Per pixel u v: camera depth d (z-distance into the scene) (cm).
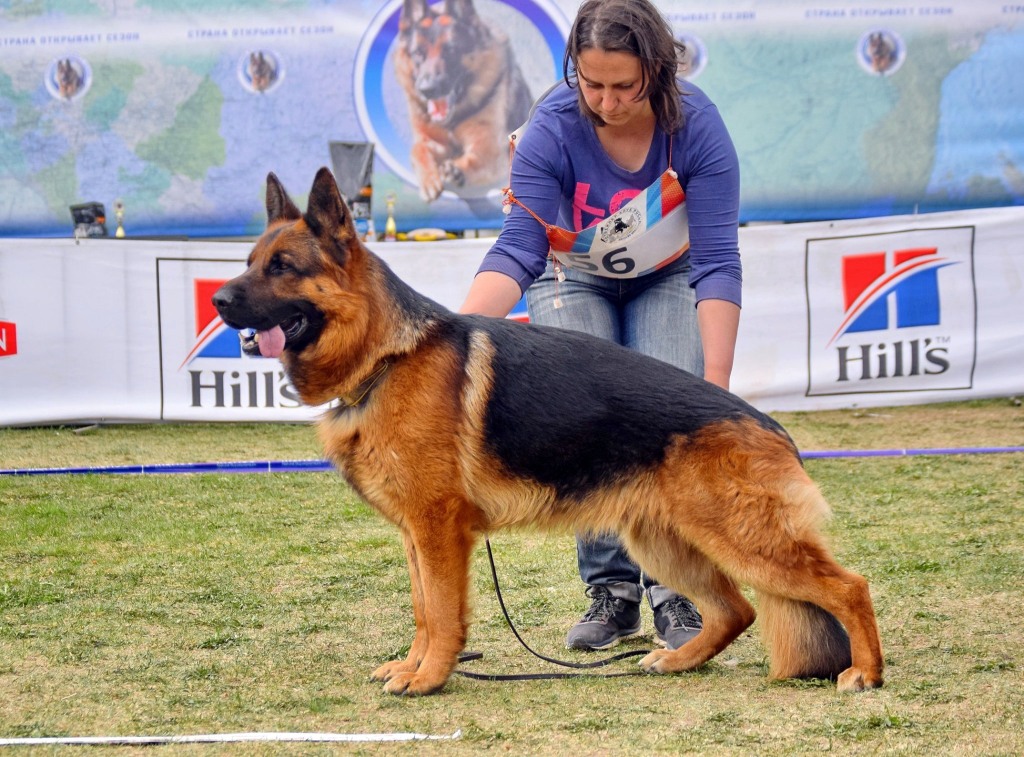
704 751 279
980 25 888
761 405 864
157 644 389
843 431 839
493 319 360
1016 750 271
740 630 371
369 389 341
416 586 356
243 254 849
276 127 912
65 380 847
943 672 342
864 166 913
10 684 343
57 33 895
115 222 924
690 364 411
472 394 341
